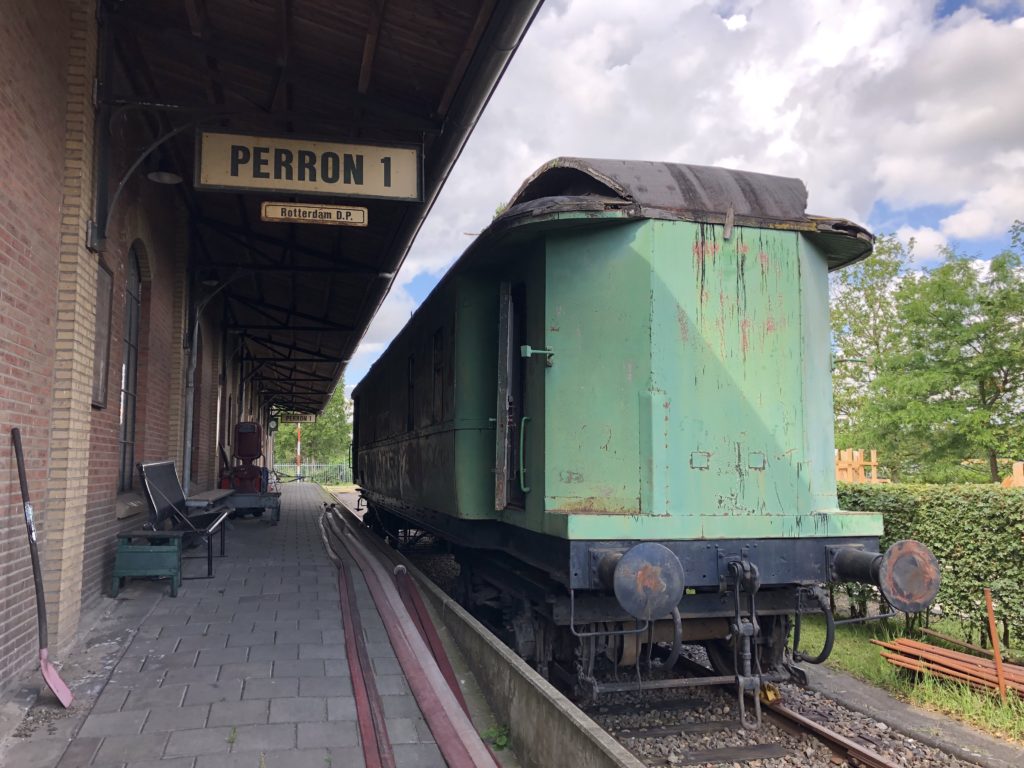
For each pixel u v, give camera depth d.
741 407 4.95
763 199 5.21
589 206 4.91
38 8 4.94
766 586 4.99
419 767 3.83
